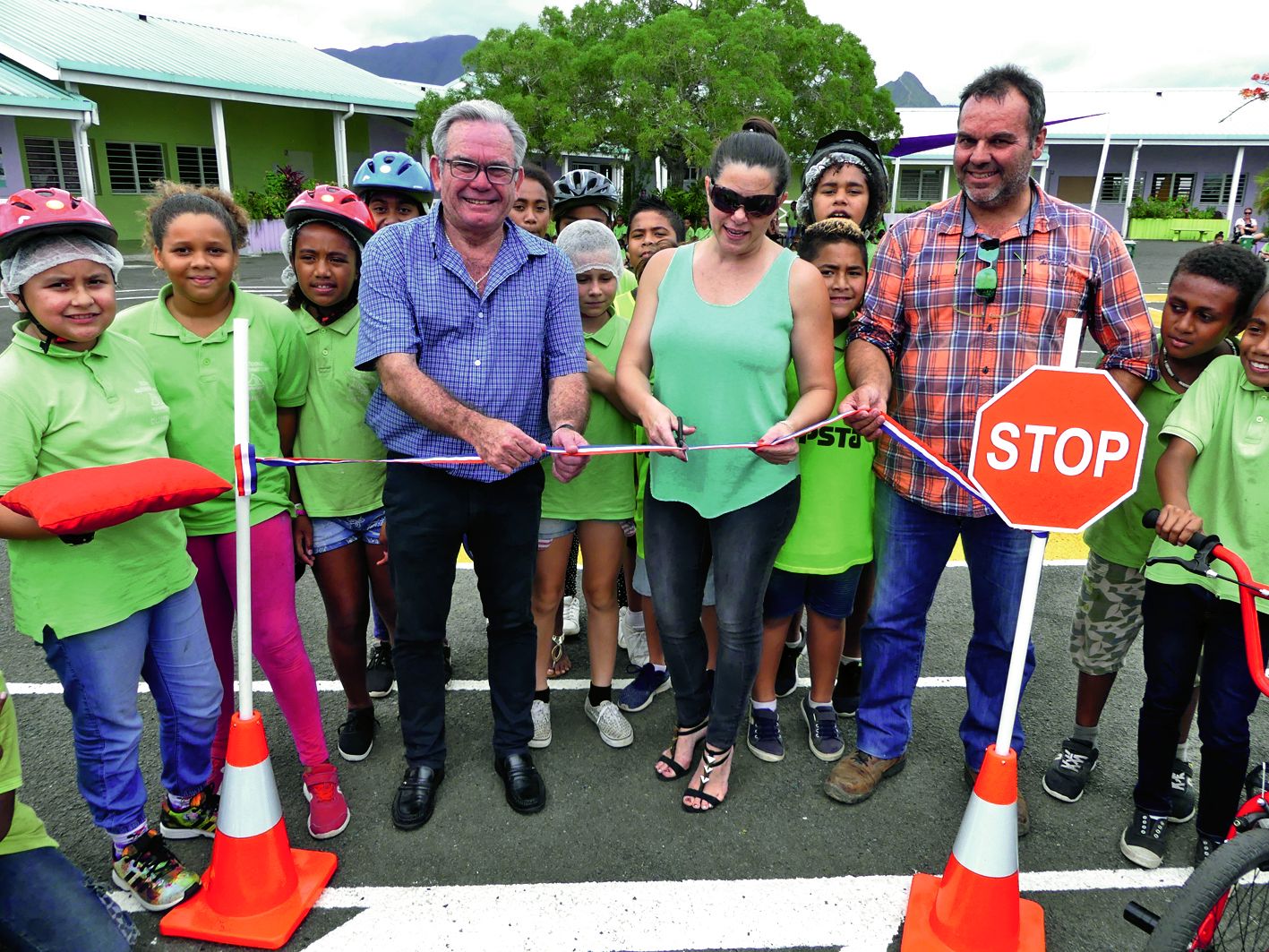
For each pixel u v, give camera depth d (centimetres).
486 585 279
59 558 213
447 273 248
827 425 261
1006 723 219
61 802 284
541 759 316
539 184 375
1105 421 203
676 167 2264
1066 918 243
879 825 281
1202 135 3019
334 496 285
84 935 198
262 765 236
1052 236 252
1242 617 215
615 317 325
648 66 1980
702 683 295
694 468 265
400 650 274
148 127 2212
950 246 259
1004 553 268
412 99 2578
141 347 238
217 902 234
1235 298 239
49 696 348
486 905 244
